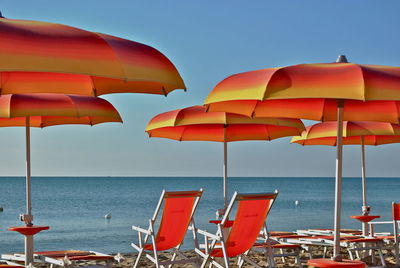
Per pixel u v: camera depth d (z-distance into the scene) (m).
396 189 93.00
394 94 4.18
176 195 6.32
